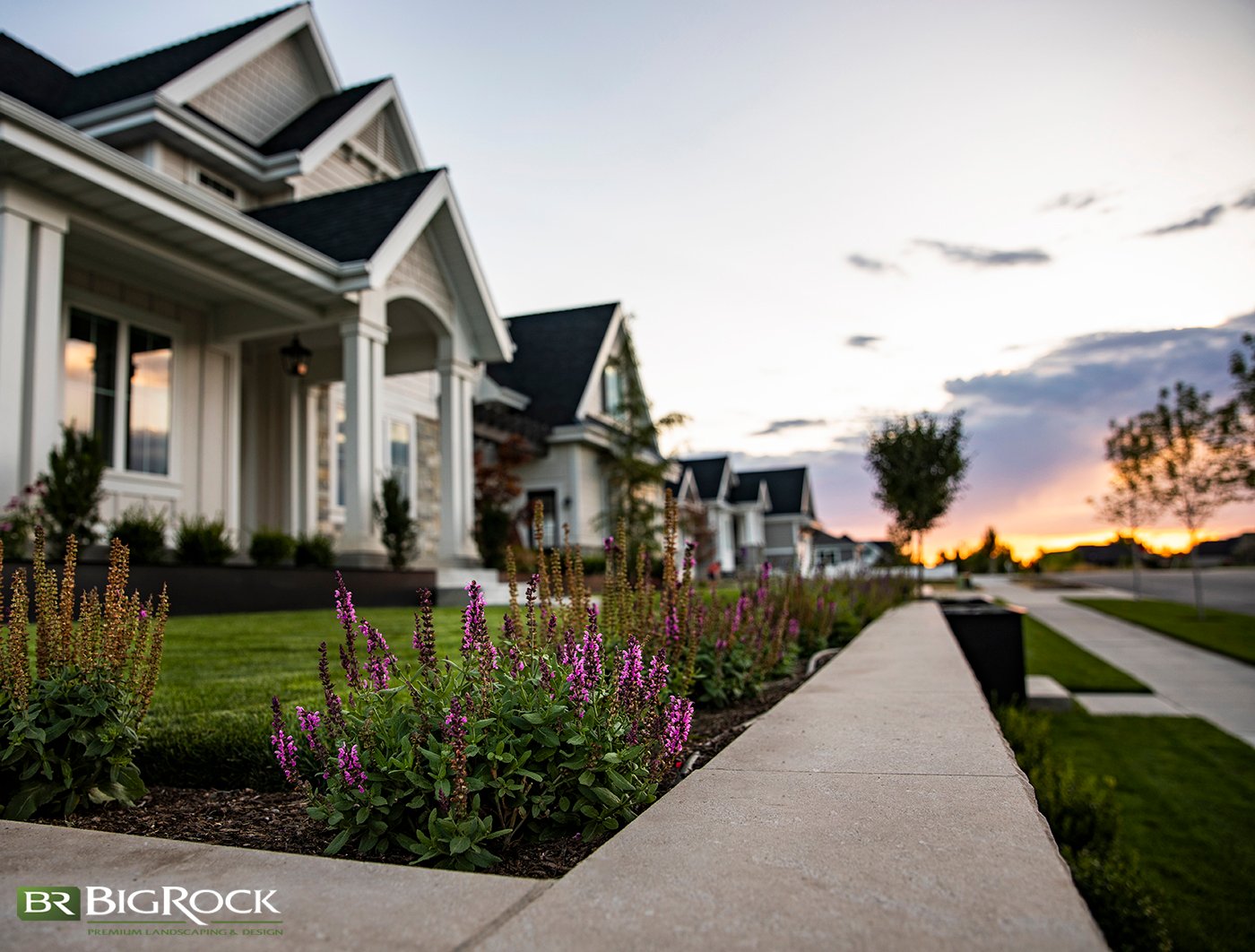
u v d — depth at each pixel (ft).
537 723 7.50
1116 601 84.94
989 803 7.20
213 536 29.30
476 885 5.64
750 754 9.35
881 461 57.98
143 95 36.37
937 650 21.04
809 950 4.40
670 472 75.25
